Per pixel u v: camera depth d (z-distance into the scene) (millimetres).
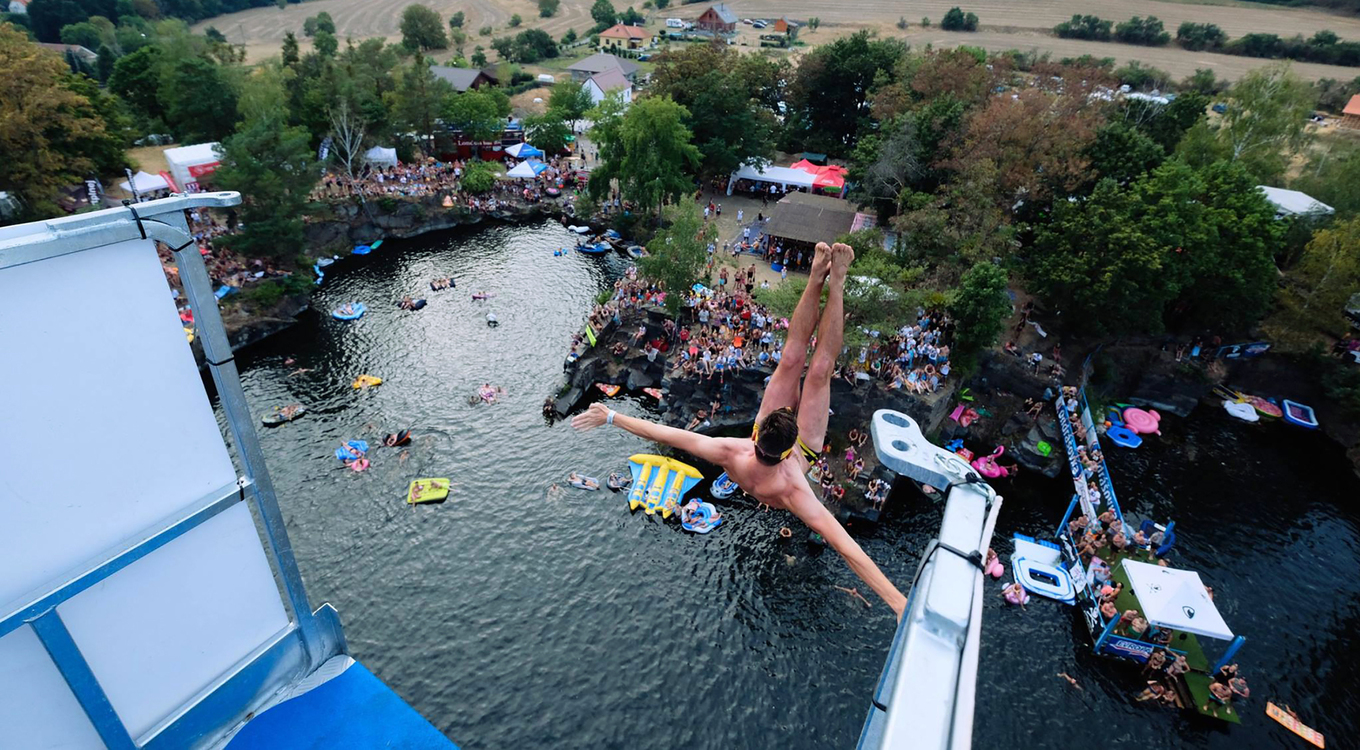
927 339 51750
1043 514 45969
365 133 84438
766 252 70562
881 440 4320
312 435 48000
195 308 5281
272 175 61094
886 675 3490
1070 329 58594
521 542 40969
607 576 39250
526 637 35812
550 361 57375
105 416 4969
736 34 193750
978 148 60469
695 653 35594
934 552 3590
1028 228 59250
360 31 198125
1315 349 57438
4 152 55812
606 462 47344
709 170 86500
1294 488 50906
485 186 84500
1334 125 115000
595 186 80250
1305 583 42969
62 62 60531
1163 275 52906
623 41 177250
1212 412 58219
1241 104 73000
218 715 6406
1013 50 153375
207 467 5770
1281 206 65000
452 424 49781
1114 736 33250
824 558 41156
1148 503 48062
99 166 65812
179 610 5867
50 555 4934
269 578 6543
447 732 31672
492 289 68375
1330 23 183000
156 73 86375
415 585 38188
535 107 120812
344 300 65500
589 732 31984
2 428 4473
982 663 36250
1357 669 37719
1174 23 188625
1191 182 54938
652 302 59750
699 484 45906
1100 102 74125
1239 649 38344
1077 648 37188
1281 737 33844
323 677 7047
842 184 82875
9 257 4055
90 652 5328
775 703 33594
